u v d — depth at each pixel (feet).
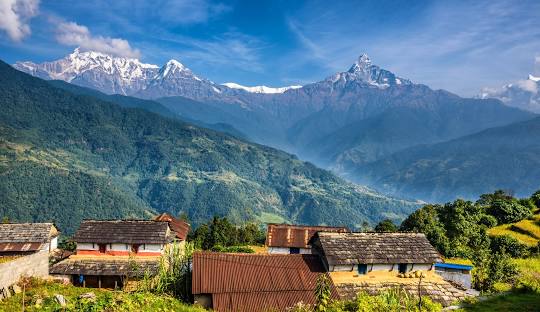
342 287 124.26
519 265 190.70
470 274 150.00
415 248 136.98
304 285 119.14
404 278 132.36
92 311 95.81
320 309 102.63
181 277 126.72
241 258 125.29
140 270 162.81
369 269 130.82
